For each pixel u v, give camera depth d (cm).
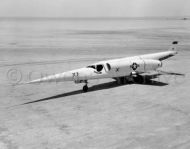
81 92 1972
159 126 1259
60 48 5028
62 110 1539
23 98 1825
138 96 1817
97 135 1169
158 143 1075
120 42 6253
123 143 1082
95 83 2280
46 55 4072
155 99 1734
